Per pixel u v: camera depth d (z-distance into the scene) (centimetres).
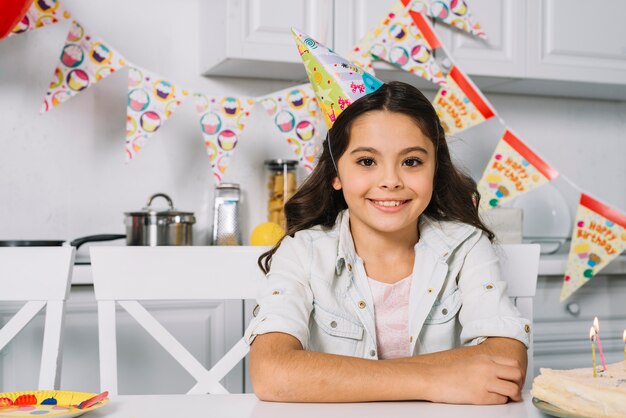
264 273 112
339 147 106
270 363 81
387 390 76
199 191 216
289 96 181
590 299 210
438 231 113
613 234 190
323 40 191
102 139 208
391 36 191
